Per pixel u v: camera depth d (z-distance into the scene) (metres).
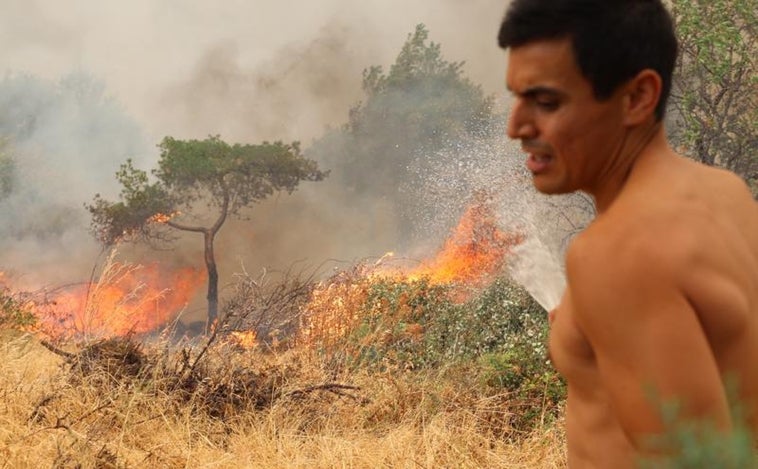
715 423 1.16
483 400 5.98
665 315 1.20
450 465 5.05
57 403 5.14
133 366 5.79
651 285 1.21
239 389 5.86
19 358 5.87
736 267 1.27
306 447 5.25
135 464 4.56
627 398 1.22
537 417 5.93
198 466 4.77
